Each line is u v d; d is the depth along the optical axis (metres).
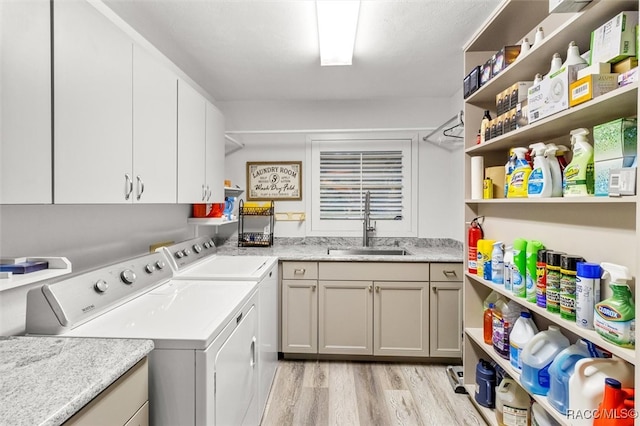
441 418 1.79
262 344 1.79
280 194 3.13
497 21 1.59
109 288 1.27
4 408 0.62
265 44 2.03
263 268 1.95
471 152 1.95
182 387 0.99
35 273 0.95
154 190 1.48
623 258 1.09
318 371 2.33
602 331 0.99
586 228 1.24
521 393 1.56
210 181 2.17
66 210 1.35
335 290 2.46
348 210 3.09
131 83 1.30
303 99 3.09
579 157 1.16
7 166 0.80
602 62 1.01
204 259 2.23
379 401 1.95
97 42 1.11
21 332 1.17
